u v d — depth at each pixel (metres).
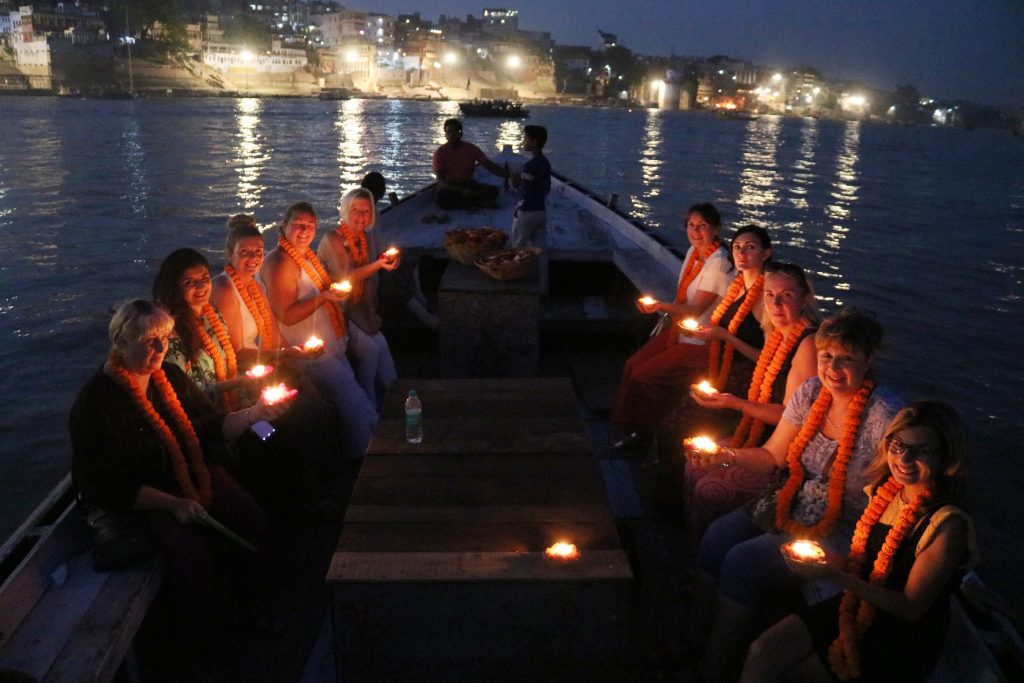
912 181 50.72
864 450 2.25
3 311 13.98
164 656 2.65
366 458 2.78
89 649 2.08
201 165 40.41
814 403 2.43
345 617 2.15
